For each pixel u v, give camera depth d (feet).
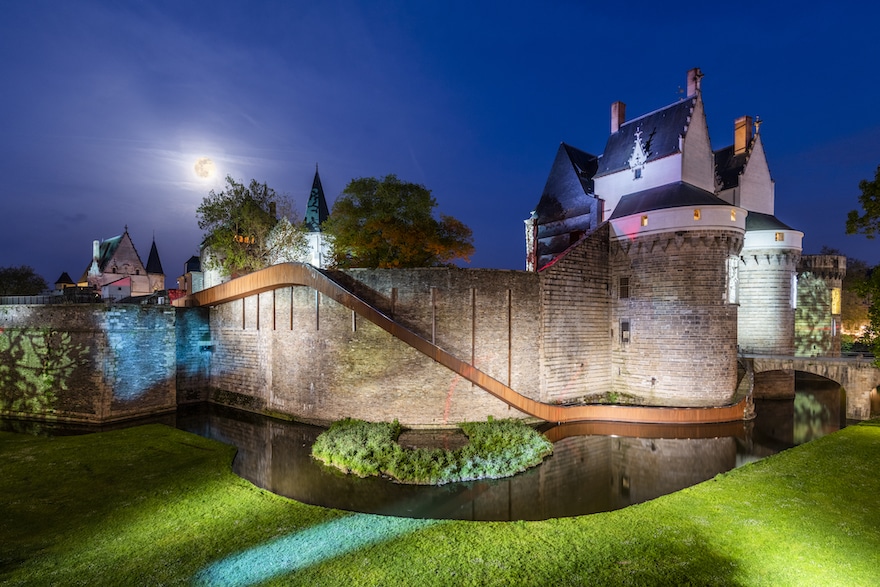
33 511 47.73
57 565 36.60
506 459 68.08
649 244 100.73
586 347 104.99
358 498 58.18
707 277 96.68
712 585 32.96
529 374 95.71
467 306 89.56
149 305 103.55
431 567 35.76
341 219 130.82
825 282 137.69
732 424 94.27
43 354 100.63
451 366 84.89
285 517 45.85
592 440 84.02
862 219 76.13
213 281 186.70
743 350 124.77
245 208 147.84
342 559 37.14
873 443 71.82
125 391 99.14
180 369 110.11
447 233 135.13
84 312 98.12
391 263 124.88
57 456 67.77
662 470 69.62
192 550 38.88
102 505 49.29
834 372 103.19
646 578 33.94
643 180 115.85
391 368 86.63
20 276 265.13
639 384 103.14
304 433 86.63
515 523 44.01
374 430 77.25
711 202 98.02
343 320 88.79
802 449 68.80
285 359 96.68
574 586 33.01
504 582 33.60
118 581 34.14
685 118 111.34
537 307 96.78
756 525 42.70
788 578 33.88
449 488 61.87
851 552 37.70
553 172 144.87
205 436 85.51
